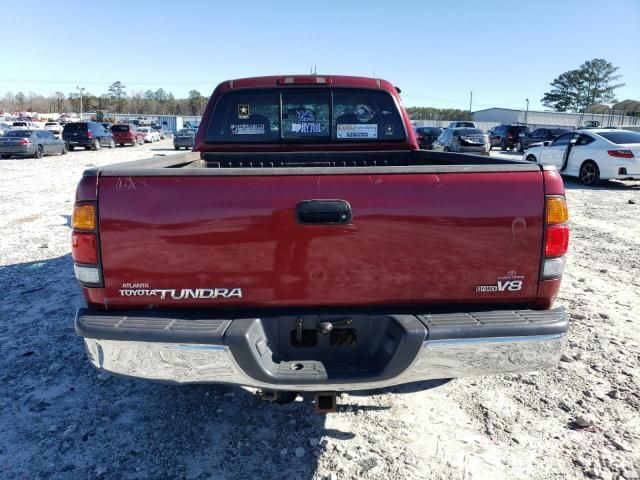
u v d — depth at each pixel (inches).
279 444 112.3
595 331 167.6
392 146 182.4
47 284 218.1
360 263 94.7
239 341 90.0
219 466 105.4
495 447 110.5
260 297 95.8
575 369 143.4
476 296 97.2
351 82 175.9
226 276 94.7
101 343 92.5
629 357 149.9
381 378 92.4
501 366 93.7
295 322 96.0
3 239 302.2
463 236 94.7
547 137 1016.2
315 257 94.3
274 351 97.0
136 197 92.3
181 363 91.4
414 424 119.0
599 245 287.1
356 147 181.0
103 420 121.0
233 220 92.8
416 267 95.2
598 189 511.2
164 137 2078.0
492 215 94.4
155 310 96.7
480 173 94.7
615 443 111.0
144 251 93.4
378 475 102.0
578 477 101.2
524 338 92.2
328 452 109.3
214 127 177.2
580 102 4247.0
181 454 109.0
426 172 94.2
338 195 93.0
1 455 108.3
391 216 93.4
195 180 92.7
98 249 93.5
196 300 95.8
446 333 91.1
